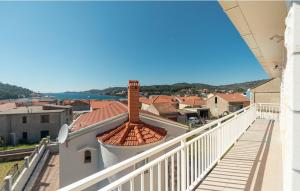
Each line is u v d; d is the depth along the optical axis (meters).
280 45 4.91
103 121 10.95
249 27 3.84
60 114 34.09
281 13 3.23
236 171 4.73
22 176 11.62
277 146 6.59
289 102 1.68
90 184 1.59
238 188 3.97
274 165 5.04
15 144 31.41
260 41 4.63
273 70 8.63
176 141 3.02
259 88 25.03
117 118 11.18
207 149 4.57
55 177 13.11
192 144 3.84
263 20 3.52
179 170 3.35
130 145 9.28
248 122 9.62
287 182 1.75
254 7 3.08
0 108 38.09
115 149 9.49
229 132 6.30
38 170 14.01
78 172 10.66
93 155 10.88
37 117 32.97
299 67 1.48
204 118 50.22
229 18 3.49
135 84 11.07
